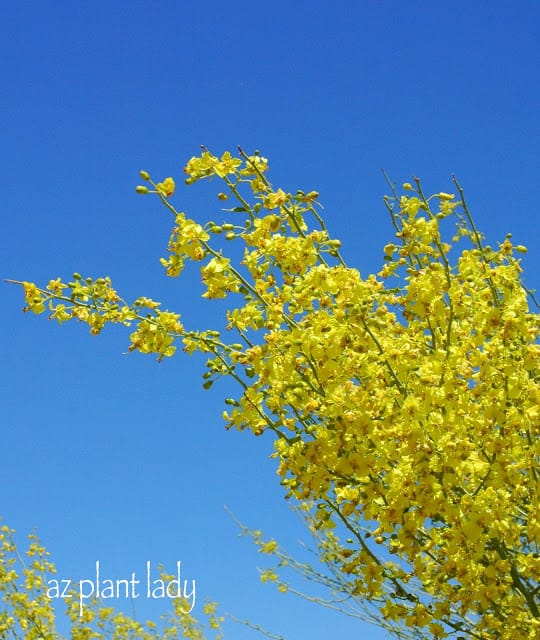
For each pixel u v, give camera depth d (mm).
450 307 3590
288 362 3352
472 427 3395
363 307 3342
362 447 3297
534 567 3354
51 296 3699
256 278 3451
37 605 7750
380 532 3680
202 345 3582
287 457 3570
